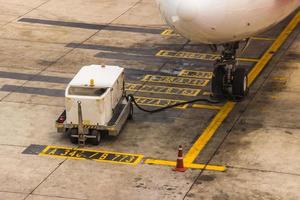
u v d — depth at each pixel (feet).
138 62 140.26
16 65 137.80
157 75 133.49
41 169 98.32
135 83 129.70
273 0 107.34
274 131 109.40
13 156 102.06
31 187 93.50
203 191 92.22
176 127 111.34
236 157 101.40
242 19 103.55
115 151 103.55
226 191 92.22
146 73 134.62
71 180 95.35
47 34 155.74
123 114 109.29
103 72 111.45
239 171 97.40
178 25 102.68
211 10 100.12
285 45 149.69
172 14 101.81
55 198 90.63
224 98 121.70
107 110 105.50
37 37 153.79
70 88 106.83
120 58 142.31
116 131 104.73
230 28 103.45
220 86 119.34
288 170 97.50
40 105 119.85
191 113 116.37
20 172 97.45
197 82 130.11
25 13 169.48
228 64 118.62
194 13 99.60
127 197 90.84
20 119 114.32
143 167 98.73
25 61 139.95
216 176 96.12
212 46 114.83
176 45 150.00
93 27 160.86
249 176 96.02
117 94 110.63
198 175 96.37
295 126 110.93
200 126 111.65
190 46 149.38
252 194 91.40
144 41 152.46
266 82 129.08
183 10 99.71
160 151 103.45
